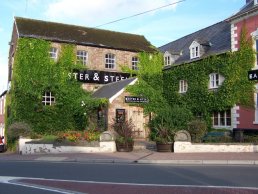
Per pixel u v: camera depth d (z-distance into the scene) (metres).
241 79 23.53
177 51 32.25
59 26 31.48
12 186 9.48
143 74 32.06
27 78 27.33
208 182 9.94
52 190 8.88
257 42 23.02
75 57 29.84
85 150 19.83
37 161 16.77
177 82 29.36
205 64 26.41
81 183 9.91
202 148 18.64
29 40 27.75
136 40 34.72
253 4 24.00
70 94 28.80
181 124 22.81
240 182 9.87
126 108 26.92
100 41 31.61
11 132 23.55
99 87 30.72
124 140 19.59
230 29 27.20
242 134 20.88
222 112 25.36
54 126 27.97
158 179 10.57
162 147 19.14
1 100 36.81
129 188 9.10
